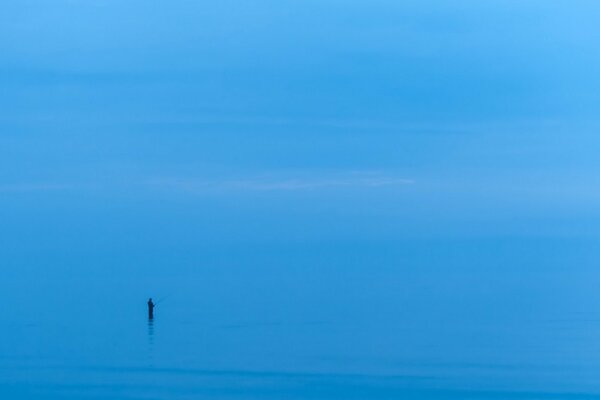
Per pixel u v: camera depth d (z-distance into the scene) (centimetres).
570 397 3125
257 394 3209
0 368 3691
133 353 4041
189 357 3931
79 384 3391
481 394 3159
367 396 3166
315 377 3475
